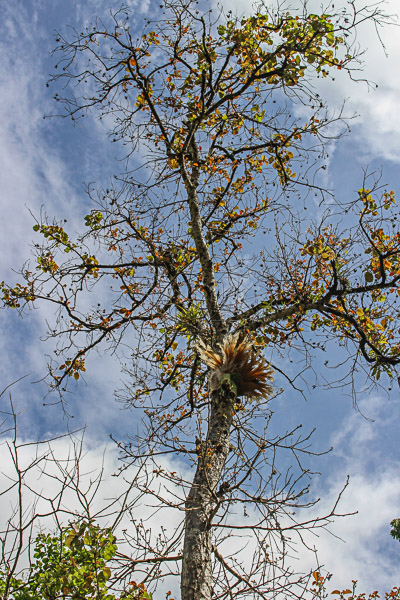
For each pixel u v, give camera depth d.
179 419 7.44
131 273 7.87
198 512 4.84
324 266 7.35
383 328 7.68
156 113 8.08
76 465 4.05
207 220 8.40
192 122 8.02
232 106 8.39
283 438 5.37
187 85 8.45
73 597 3.73
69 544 3.93
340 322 7.81
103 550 3.99
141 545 4.95
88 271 7.67
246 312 7.09
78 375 7.56
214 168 8.20
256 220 8.45
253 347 6.09
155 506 4.68
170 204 8.19
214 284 7.02
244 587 4.80
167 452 5.45
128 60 7.98
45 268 7.52
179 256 7.98
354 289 7.30
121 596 4.26
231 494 4.85
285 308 7.16
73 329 7.69
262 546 4.97
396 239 7.32
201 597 4.25
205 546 4.59
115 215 7.64
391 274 7.44
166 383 7.83
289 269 7.30
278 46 7.49
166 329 7.29
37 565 4.71
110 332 7.65
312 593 4.76
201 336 6.59
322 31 7.19
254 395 5.85
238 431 5.99
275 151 8.20
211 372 5.90
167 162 8.54
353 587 5.80
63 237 7.45
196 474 5.25
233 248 8.64
